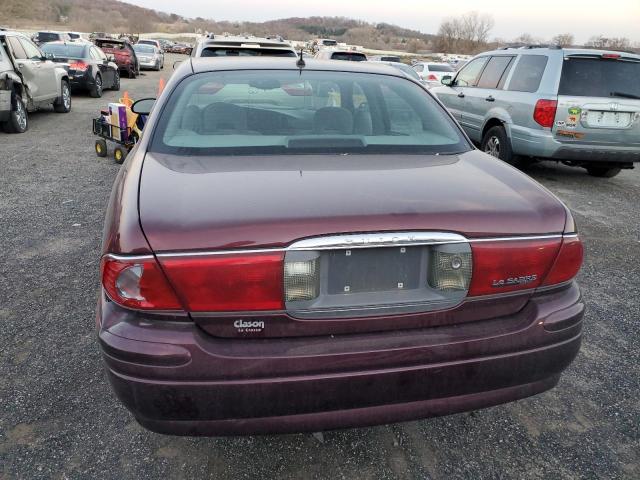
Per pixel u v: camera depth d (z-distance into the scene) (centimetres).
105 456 231
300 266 179
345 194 200
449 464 232
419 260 192
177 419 183
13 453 231
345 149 260
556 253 202
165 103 282
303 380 181
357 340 188
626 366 304
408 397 193
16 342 312
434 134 286
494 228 193
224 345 181
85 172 710
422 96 318
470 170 243
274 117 278
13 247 450
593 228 548
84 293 373
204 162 237
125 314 185
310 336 188
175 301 178
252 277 177
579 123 659
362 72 322
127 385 180
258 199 194
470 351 195
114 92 1839
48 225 504
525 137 693
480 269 193
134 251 176
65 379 280
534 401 275
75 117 1225
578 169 849
